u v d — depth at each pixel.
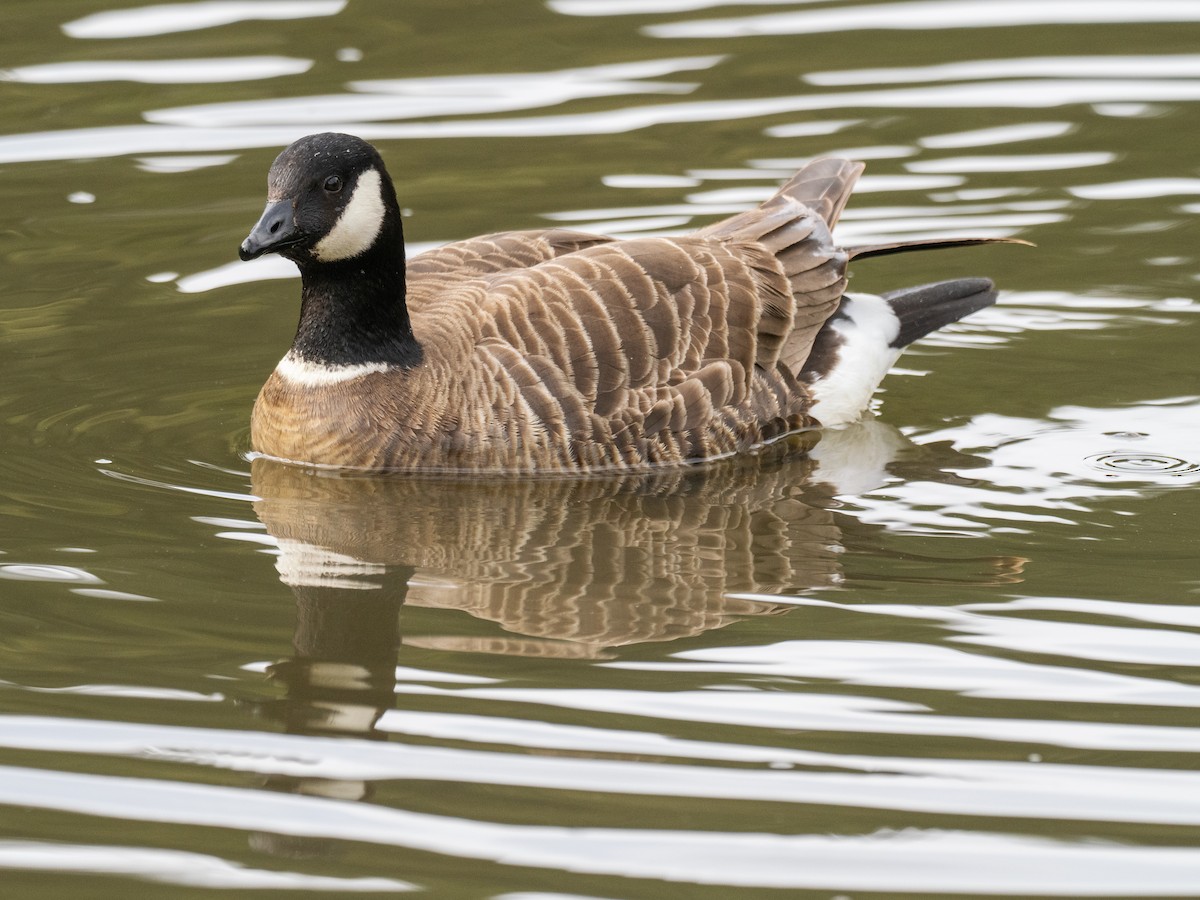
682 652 10.00
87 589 10.76
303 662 9.85
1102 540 11.55
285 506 12.23
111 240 17.03
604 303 13.13
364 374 13.07
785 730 9.16
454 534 11.73
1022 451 13.27
